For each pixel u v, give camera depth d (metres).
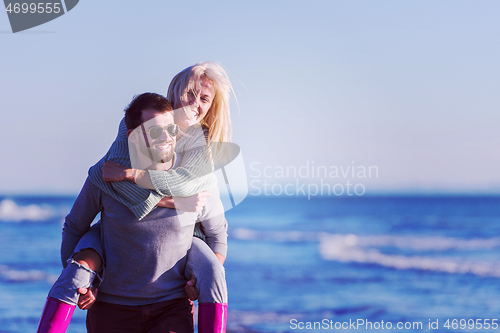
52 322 1.86
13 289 14.60
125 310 2.04
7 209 32.72
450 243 25.66
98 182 2.01
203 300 2.03
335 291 16.86
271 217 31.11
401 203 39.81
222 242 2.32
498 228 29.36
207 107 2.31
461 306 14.77
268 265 20.48
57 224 27.95
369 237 27.33
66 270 1.96
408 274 19.33
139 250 2.01
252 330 11.75
